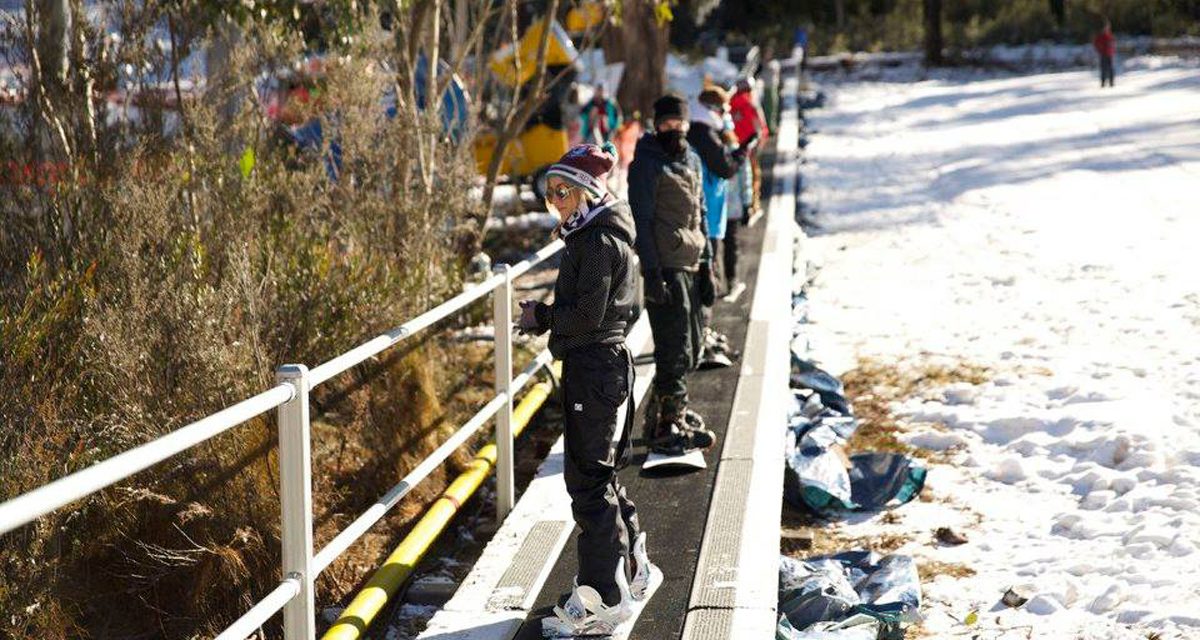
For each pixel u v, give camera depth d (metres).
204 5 8.17
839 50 49.03
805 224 17.41
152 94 8.28
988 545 6.73
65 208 6.83
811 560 6.35
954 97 35.16
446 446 5.67
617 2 15.33
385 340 4.90
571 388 4.75
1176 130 24.02
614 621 4.84
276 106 9.25
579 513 4.82
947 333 11.14
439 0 10.48
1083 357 9.94
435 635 4.97
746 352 9.13
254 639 5.73
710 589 5.26
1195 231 14.52
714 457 7.02
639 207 6.61
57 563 5.27
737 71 37.19
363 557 6.83
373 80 9.17
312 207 8.38
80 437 5.54
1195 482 7.12
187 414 5.84
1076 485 7.46
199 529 5.78
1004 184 19.08
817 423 8.16
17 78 7.74
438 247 9.58
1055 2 48.44
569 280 4.74
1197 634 5.49
